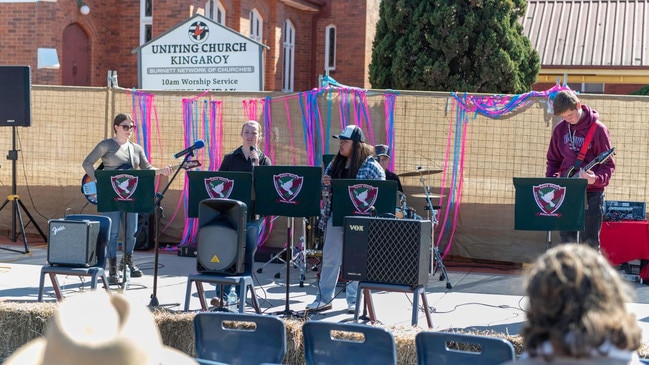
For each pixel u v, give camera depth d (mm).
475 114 10648
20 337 6703
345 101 10867
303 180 7473
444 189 10781
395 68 15188
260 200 7582
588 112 7562
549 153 7910
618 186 10367
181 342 6520
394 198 7207
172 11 17391
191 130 11438
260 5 20641
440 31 14812
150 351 2258
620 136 10320
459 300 8805
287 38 22406
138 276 9641
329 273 7969
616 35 20219
